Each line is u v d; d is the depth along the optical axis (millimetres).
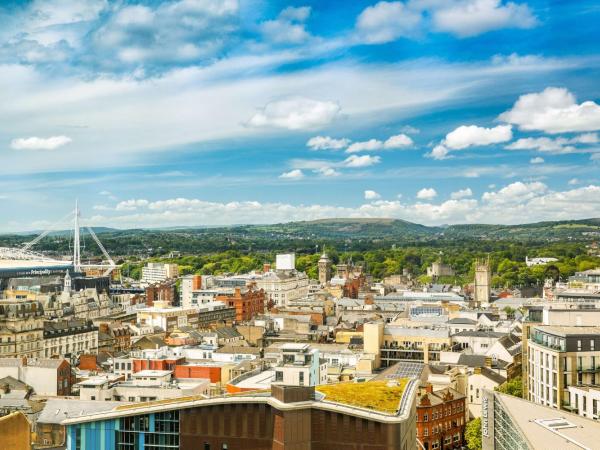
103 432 135000
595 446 120000
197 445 129375
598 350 183750
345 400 126438
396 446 119688
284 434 120750
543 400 191250
